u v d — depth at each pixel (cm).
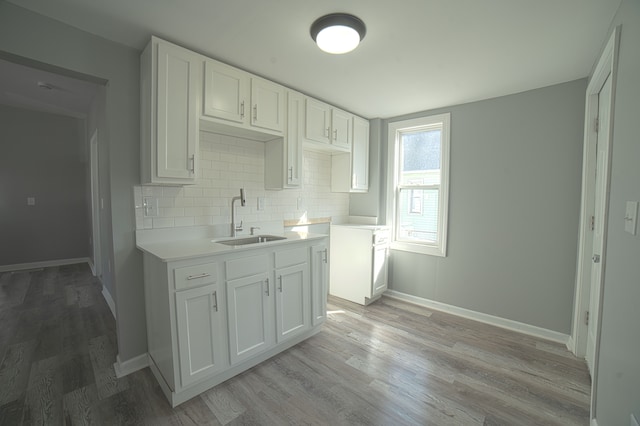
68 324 265
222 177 247
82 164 485
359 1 146
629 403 110
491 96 272
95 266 412
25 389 177
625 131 122
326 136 292
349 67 218
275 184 263
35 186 450
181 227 221
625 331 116
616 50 136
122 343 194
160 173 179
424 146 331
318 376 195
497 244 276
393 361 214
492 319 279
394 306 322
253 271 198
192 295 167
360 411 163
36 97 349
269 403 169
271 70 224
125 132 191
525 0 143
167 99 180
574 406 169
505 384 189
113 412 160
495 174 275
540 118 251
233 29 172
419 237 335
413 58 204
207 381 180
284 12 156
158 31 174
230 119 210
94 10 154
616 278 127
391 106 306
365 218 366
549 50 191
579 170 234
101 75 180
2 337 242
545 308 253
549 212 249
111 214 188
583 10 150
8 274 418
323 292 256
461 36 177
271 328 212
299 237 240
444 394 178
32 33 156
